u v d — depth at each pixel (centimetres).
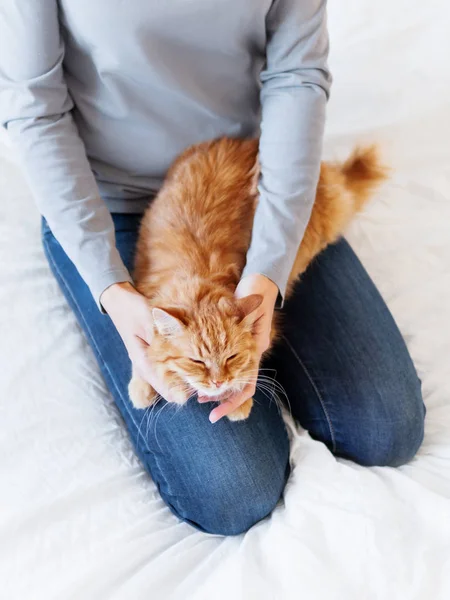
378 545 124
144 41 128
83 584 117
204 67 141
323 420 154
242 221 147
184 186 147
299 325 157
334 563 124
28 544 121
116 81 135
